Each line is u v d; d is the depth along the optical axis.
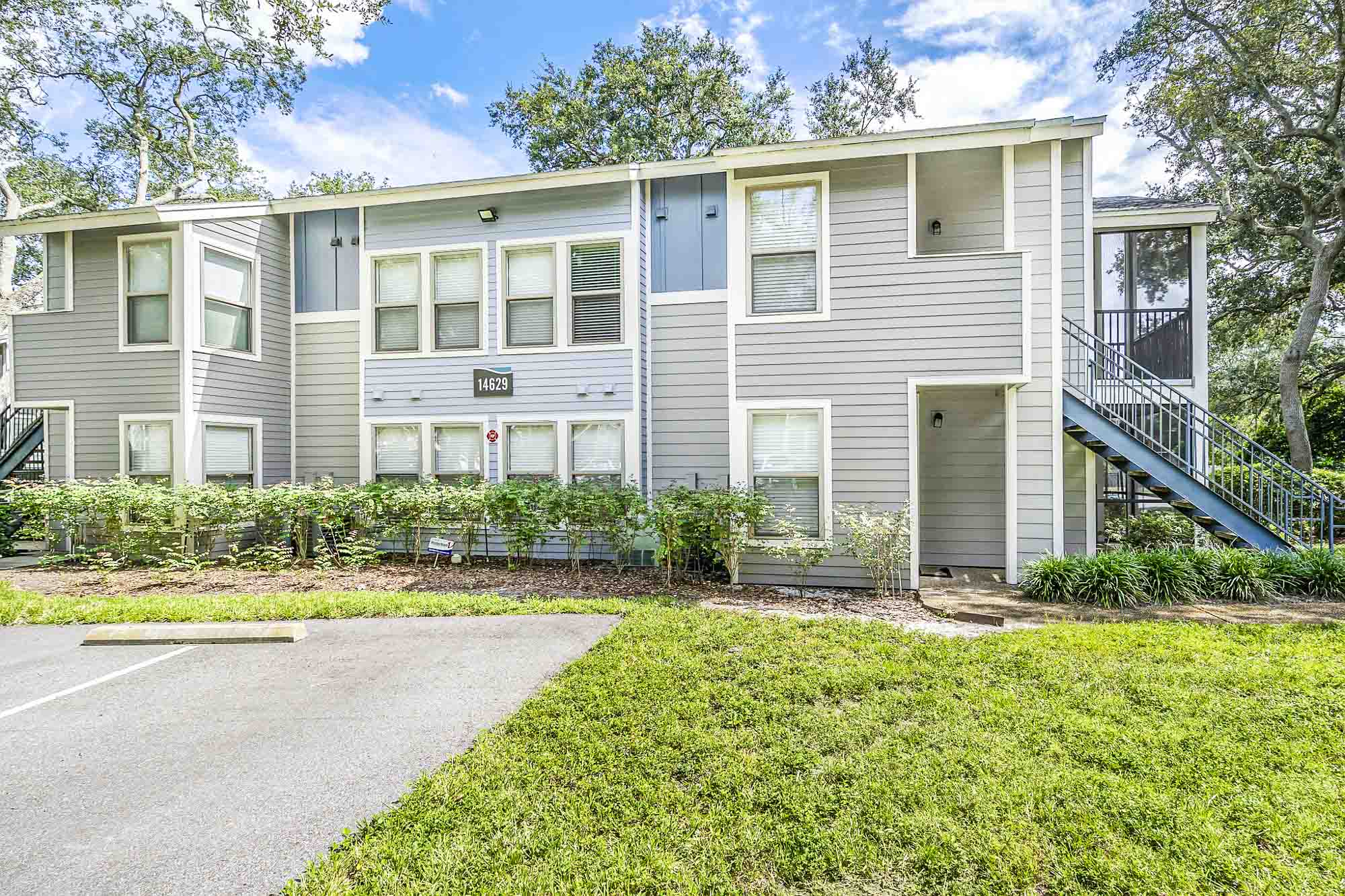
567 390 8.68
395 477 9.34
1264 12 12.39
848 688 3.91
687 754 3.09
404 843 2.44
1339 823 2.48
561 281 8.70
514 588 7.05
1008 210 7.53
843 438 7.38
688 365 8.62
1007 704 3.63
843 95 21.08
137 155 19.16
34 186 18.23
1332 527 6.68
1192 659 4.36
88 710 3.83
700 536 7.30
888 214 7.30
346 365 9.84
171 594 6.92
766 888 2.19
